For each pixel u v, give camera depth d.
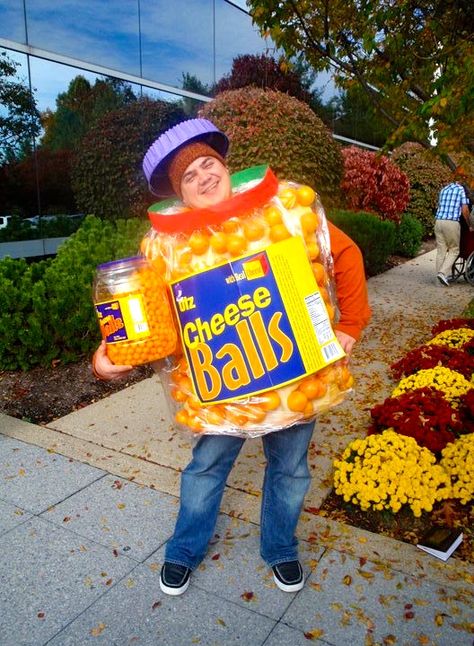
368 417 3.95
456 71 4.12
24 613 2.20
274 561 2.32
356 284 2.02
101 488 3.05
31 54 8.11
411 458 2.84
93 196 8.34
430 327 6.46
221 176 1.99
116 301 1.79
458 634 2.09
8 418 3.94
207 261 1.84
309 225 1.89
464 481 2.80
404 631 2.11
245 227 1.84
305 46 5.64
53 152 8.61
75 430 3.77
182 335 1.90
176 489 3.04
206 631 2.12
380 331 6.30
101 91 9.38
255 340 1.81
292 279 1.79
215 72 12.23
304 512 2.82
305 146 7.63
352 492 2.78
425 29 5.04
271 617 2.18
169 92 10.88
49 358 4.75
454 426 3.28
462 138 4.56
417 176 14.90
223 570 2.43
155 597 2.28
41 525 2.73
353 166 11.11
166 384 2.11
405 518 2.75
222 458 2.19
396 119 5.75
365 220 9.41
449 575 2.38
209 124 2.04
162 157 1.97
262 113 7.56
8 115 7.86
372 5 4.84
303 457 2.19
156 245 1.97
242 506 2.88
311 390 1.87
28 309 4.71
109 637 2.09
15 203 8.06
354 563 2.47
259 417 1.89
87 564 2.47
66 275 4.92
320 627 2.13
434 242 15.19
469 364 4.19
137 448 3.50
